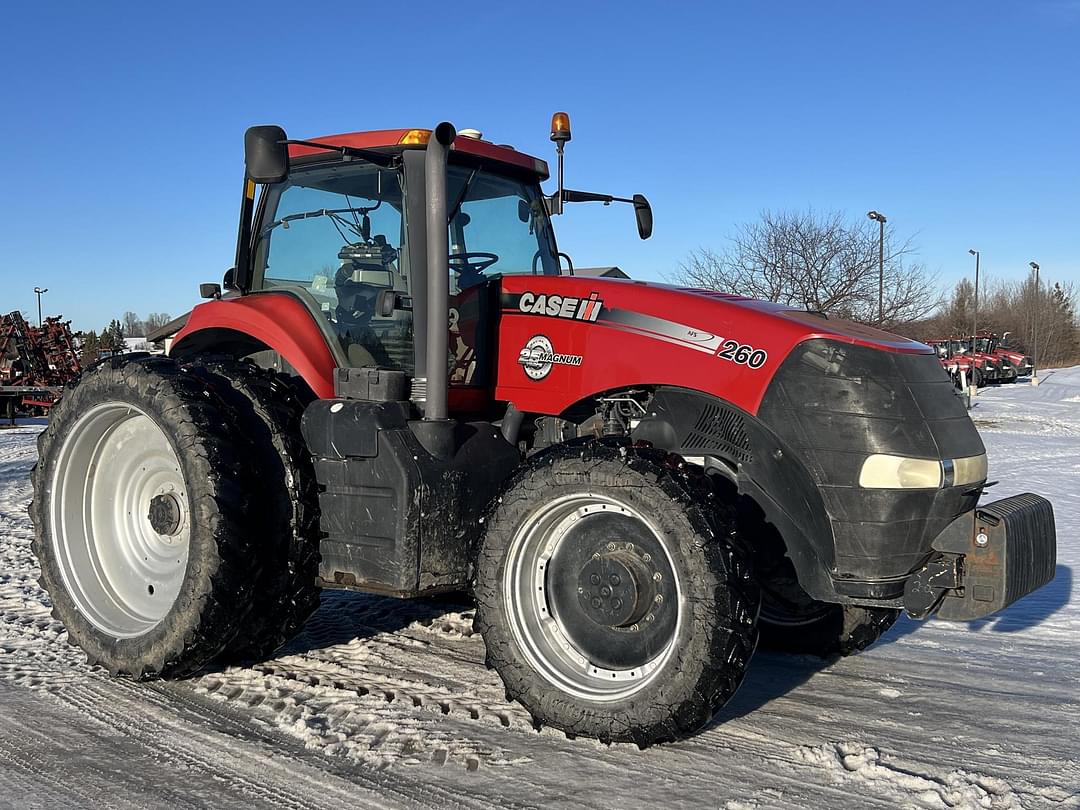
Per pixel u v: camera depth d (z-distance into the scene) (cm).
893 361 350
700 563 322
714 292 417
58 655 454
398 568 385
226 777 318
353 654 455
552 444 419
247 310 460
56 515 448
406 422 398
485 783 312
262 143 389
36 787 312
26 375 2231
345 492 402
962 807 295
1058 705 391
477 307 428
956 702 395
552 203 504
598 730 338
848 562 346
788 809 293
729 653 321
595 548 359
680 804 297
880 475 339
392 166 428
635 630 348
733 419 368
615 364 391
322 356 435
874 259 2108
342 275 444
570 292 413
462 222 452
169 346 507
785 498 356
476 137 464
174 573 432
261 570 403
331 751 339
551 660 359
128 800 302
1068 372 5169
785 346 357
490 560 362
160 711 380
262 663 441
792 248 2122
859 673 435
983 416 2311
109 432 453
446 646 468
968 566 335
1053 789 308
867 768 321
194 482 395
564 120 496
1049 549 360
